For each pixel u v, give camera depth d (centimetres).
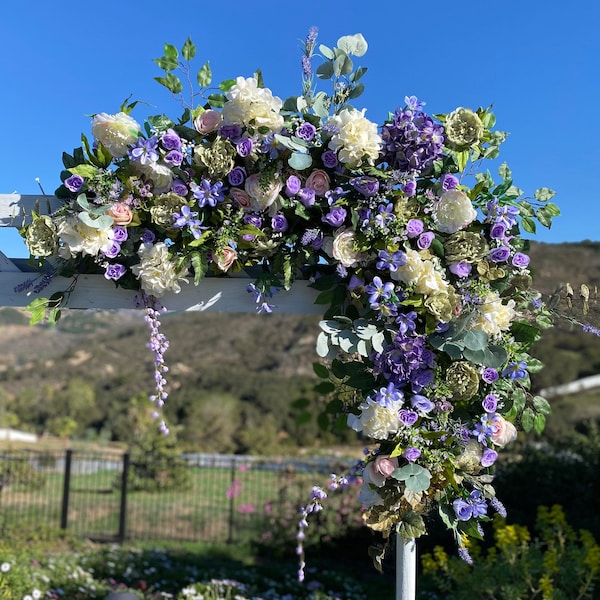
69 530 831
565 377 1791
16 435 2058
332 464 1017
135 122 213
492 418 210
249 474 1287
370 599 607
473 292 210
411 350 202
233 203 214
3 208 221
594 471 780
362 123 204
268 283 215
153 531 912
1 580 471
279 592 602
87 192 215
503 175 215
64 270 220
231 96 205
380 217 204
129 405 2233
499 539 460
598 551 418
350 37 218
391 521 209
